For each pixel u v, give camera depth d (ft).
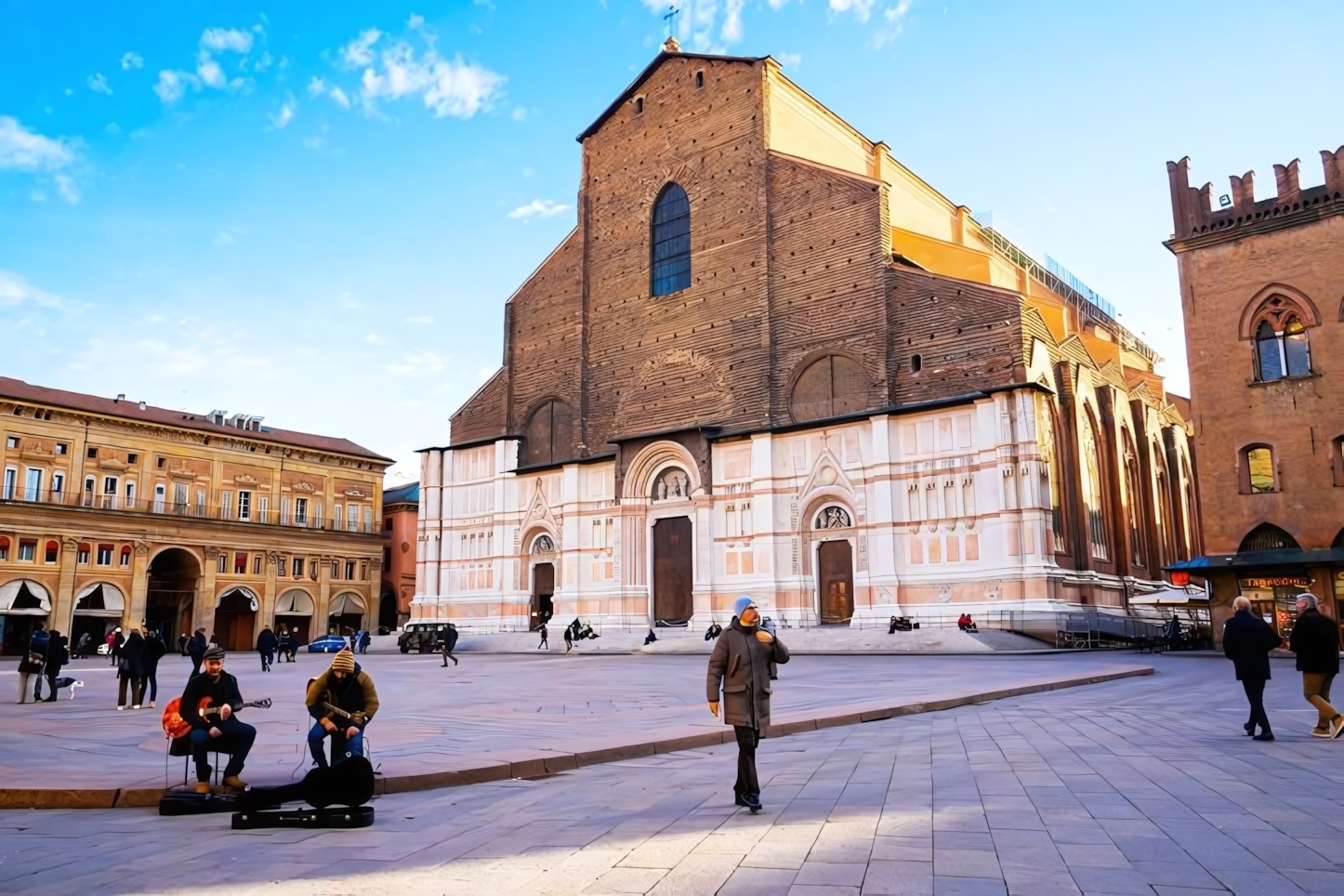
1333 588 119.75
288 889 25.57
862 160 213.25
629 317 203.31
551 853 28.60
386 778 39.75
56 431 221.66
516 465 215.31
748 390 180.24
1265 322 128.06
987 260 185.06
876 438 160.04
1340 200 122.83
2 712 74.43
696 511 180.14
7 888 26.14
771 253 182.39
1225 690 77.25
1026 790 35.53
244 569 251.80
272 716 67.31
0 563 209.87
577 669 121.19
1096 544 160.97
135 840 31.89
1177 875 24.23
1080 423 159.02
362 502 281.95
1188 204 134.41
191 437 245.04
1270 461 125.90
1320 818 30.22
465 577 219.61
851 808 33.42
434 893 24.91
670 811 34.14
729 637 34.81
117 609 227.20
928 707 67.15
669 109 204.23
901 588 154.92
